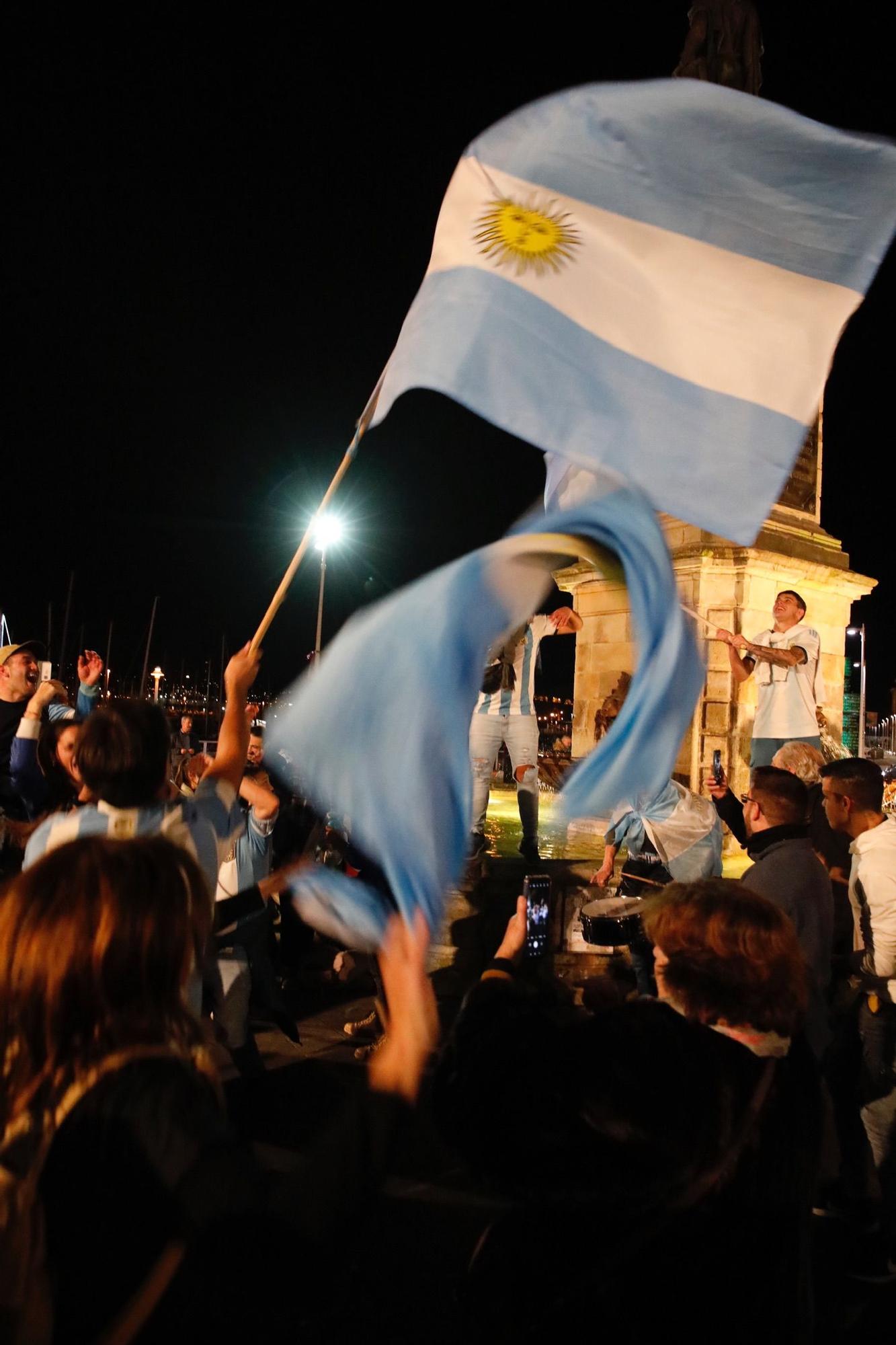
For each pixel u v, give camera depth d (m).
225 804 2.70
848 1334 3.21
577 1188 1.55
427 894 1.53
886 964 3.55
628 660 9.27
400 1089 1.29
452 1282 3.32
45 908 1.38
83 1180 1.24
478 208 2.49
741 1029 1.77
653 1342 1.56
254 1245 1.17
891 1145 3.51
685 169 2.50
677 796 5.33
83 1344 1.20
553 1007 1.78
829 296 2.49
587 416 2.39
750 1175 1.62
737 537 2.38
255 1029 5.93
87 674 5.94
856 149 2.46
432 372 2.37
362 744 1.65
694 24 10.10
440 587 1.72
